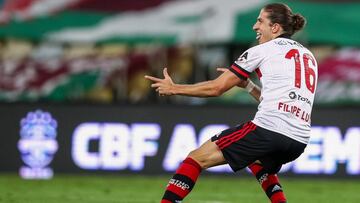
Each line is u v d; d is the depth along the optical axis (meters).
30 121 42.62
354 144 42.41
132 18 46.34
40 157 42.50
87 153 42.47
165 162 42.44
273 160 22.28
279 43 22.20
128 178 41.81
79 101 42.72
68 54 46.66
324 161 42.38
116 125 42.44
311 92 22.14
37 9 46.09
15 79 46.47
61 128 42.53
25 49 46.62
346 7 46.31
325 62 47.03
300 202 33.62
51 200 32.50
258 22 22.78
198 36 46.28
